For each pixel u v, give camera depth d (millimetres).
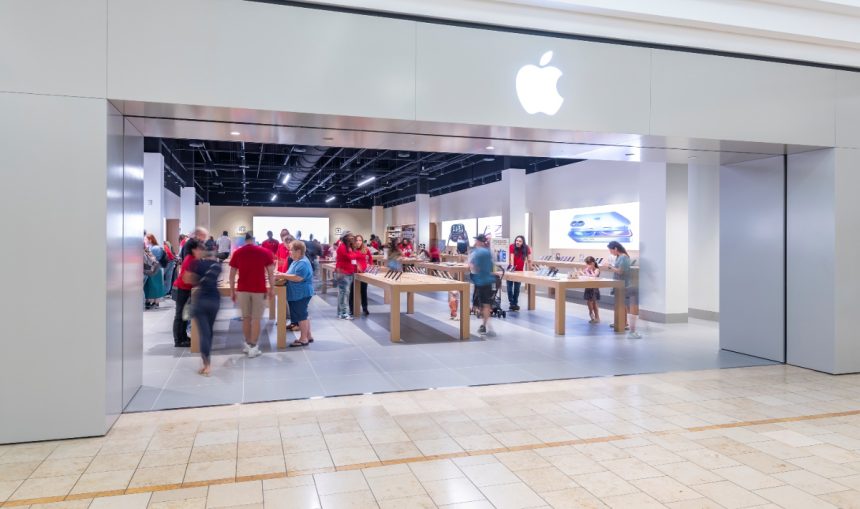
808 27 5727
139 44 3928
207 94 4090
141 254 5004
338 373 5609
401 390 5008
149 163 13281
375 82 4516
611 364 6098
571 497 2963
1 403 3670
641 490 3051
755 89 5625
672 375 5645
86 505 2846
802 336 6031
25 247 3697
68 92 3766
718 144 5707
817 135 5777
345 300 9445
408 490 3035
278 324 6891
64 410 3779
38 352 3732
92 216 3812
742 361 6316
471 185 24406
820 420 4266
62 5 3756
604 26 5203
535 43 4969
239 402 4621
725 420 4246
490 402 4668
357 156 17031
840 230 5766
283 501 2900
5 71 3652
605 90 5160
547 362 6168
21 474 3217
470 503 2889
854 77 5938
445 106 4711
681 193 9359
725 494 3008
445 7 4734
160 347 6902
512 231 15383
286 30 4289
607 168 12430
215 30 4117
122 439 3783
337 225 32625
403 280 8039
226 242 15898
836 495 3000
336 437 3836
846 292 5777
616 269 8102
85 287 3809
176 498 2928
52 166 3736
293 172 18734
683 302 9391
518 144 5715
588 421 4203
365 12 4562
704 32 5531
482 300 7984
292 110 4301
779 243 6305
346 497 2949
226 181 25672
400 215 30562
